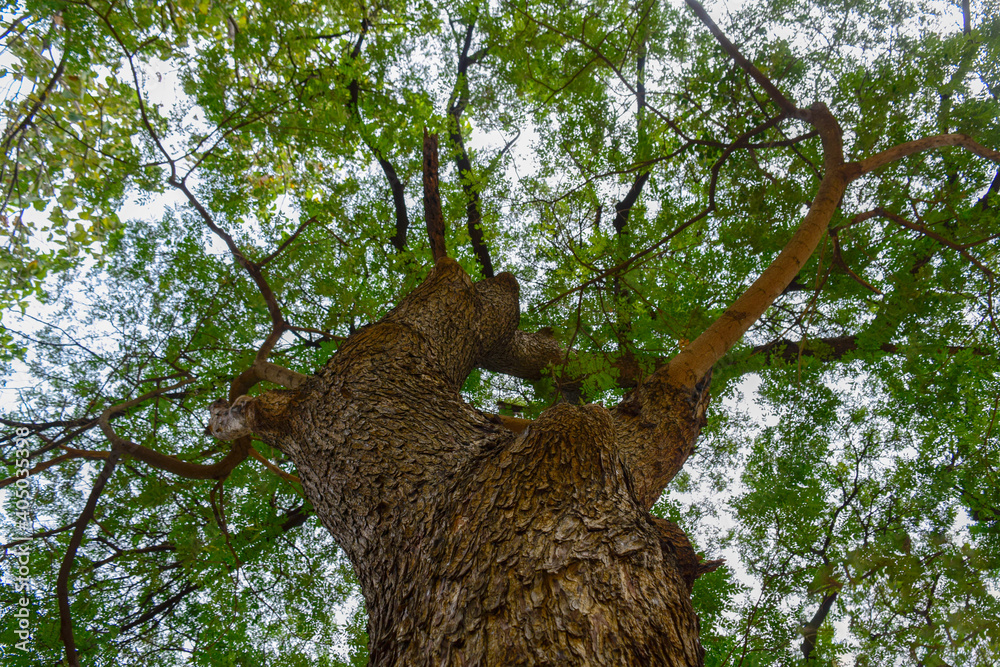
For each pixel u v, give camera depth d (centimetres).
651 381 296
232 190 570
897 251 525
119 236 526
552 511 191
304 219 582
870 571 432
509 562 175
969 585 412
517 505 194
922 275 464
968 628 403
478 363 515
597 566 172
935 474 629
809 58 493
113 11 418
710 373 314
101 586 529
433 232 454
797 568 598
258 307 568
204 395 544
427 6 530
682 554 225
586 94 479
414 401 273
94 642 507
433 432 253
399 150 537
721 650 571
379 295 617
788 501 612
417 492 225
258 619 573
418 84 577
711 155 480
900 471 648
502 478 209
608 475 214
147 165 467
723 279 592
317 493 256
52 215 468
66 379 542
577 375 426
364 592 223
